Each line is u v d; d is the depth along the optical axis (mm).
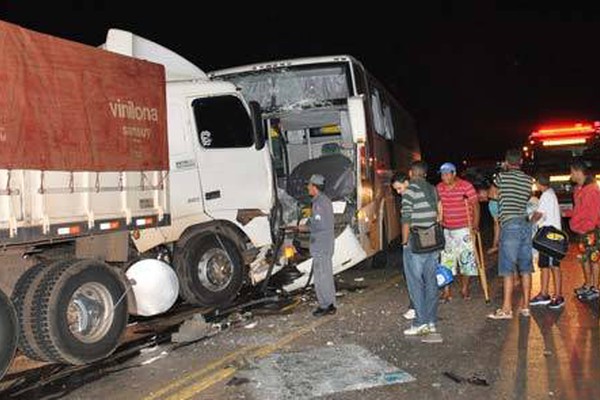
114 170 7336
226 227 9453
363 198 11352
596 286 9453
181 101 9109
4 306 6230
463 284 9891
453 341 7508
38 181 6371
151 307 7961
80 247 7488
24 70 6223
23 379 6785
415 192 7836
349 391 5980
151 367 7047
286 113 11578
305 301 10195
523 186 8391
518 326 8047
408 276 7918
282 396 5910
